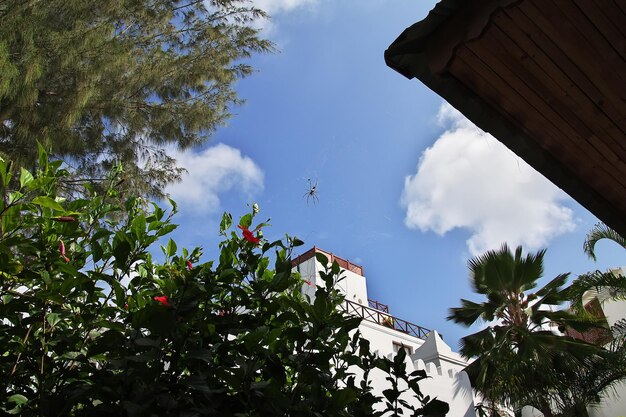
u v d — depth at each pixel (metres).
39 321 1.76
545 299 12.38
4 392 1.59
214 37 8.48
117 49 6.72
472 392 11.75
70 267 1.69
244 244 2.12
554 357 11.44
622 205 2.62
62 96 6.62
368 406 1.94
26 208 1.73
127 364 1.51
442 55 1.88
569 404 11.06
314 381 1.80
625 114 2.20
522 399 11.52
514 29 1.86
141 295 1.93
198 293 1.78
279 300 1.98
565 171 2.41
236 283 2.04
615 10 1.83
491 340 12.37
